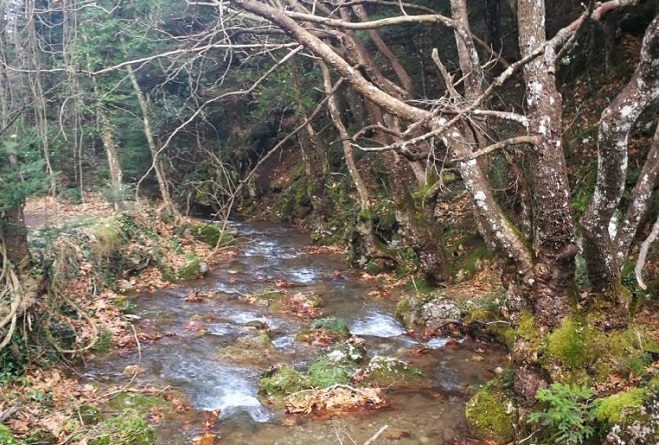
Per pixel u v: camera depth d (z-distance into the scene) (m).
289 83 18.45
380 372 7.59
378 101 6.25
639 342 5.55
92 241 11.81
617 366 5.32
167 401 7.15
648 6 11.90
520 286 5.93
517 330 5.88
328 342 9.15
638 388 4.81
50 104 15.37
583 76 13.29
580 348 5.39
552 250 5.55
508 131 12.01
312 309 10.88
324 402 6.95
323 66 14.59
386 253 13.17
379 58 17.83
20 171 7.57
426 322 9.49
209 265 14.70
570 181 11.15
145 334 9.58
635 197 5.84
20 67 9.65
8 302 7.41
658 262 8.13
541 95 5.36
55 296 8.15
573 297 5.68
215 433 6.33
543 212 5.46
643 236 8.77
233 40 13.41
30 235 9.29
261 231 19.84
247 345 8.98
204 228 17.50
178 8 16.23
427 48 16.84
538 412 5.15
